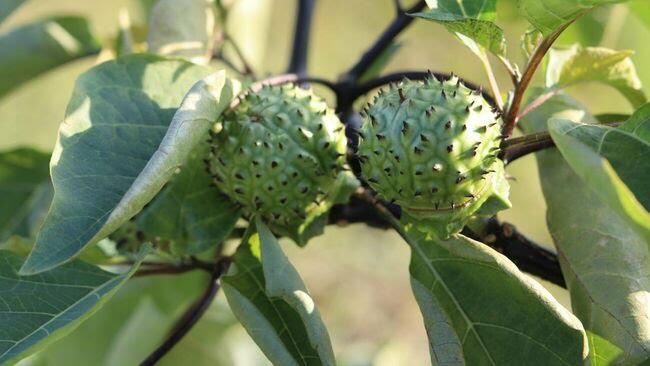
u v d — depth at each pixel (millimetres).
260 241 524
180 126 512
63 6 1285
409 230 535
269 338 521
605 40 627
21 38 652
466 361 522
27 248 583
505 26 1015
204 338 677
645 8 587
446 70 1188
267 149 537
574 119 559
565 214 534
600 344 519
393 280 1106
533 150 537
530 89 563
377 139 523
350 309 1080
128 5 1300
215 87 522
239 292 528
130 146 528
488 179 524
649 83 629
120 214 500
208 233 555
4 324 520
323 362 512
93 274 532
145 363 559
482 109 522
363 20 1291
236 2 644
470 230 541
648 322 515
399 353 747
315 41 1273
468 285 525
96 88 533
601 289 521
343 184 550
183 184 554
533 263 547
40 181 654
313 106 543
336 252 1108
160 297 652
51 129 1195
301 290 519
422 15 518
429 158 517
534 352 518
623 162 513
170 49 577
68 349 653
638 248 523
